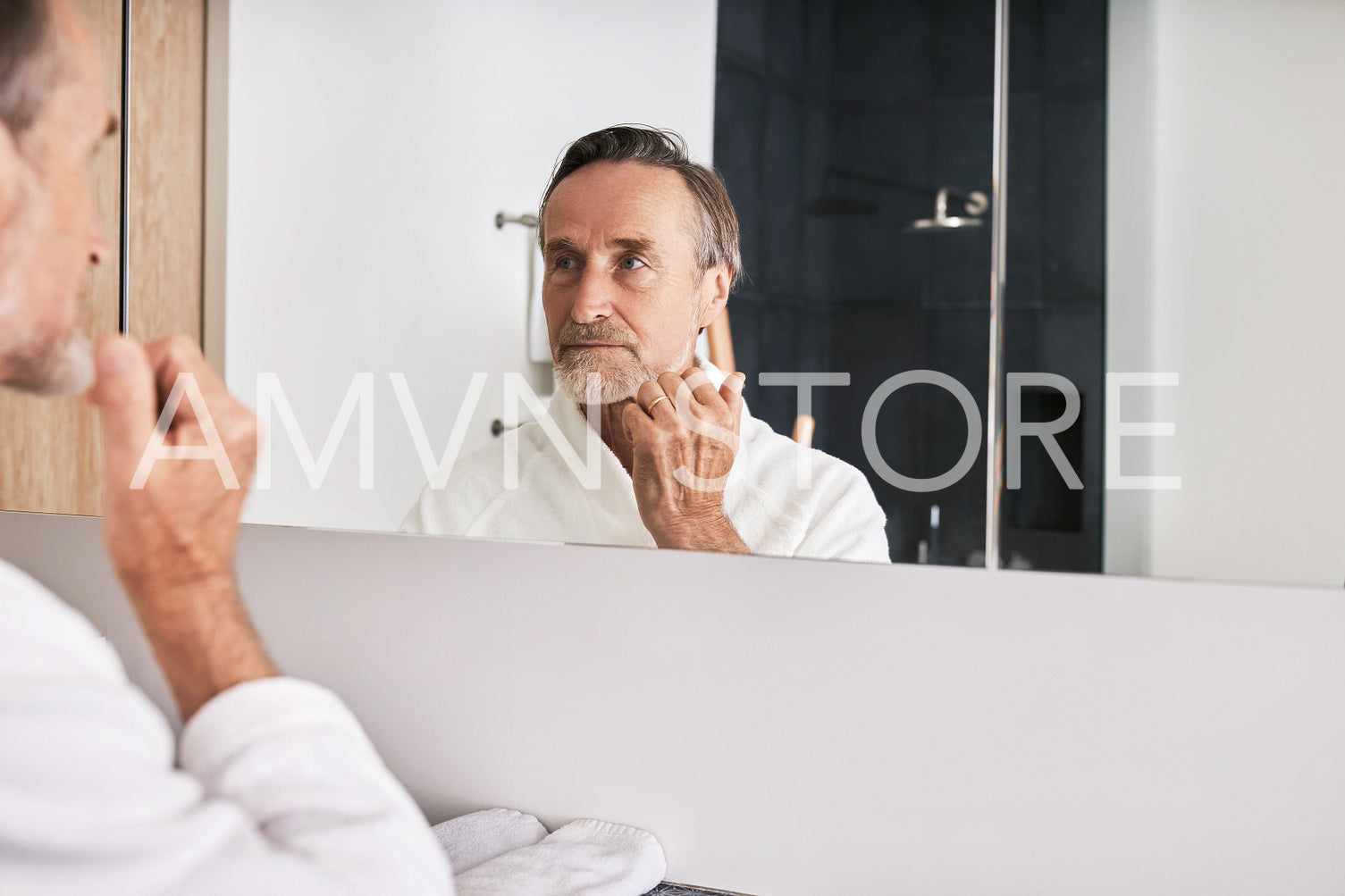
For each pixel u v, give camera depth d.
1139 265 0.69
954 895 0.74
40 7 0.52
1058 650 0.71
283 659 0.95
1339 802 0.66
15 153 0.52
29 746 0.35
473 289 0.85
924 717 0.74
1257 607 0.67
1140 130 0.69
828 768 0.77
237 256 0.91
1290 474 0.66
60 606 0.41
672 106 0.80
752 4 0.78
